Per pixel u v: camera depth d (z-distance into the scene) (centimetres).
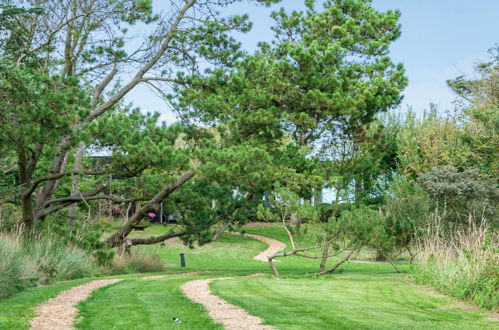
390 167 3681
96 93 2262
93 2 2156
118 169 1908
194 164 2080
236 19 2211
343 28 2394
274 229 4412
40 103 1627
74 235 1911
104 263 1934
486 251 1200
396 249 1950
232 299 1025
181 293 1144
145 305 947
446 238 1803
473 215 1989
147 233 3959
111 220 3462
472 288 1095
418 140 3397
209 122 2253
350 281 1486
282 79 2170
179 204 2362
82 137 1747
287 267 2442
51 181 2219
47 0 2103
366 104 2212
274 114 2164
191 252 3316
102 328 729
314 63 2205
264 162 1894
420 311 950
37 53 2138
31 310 852
